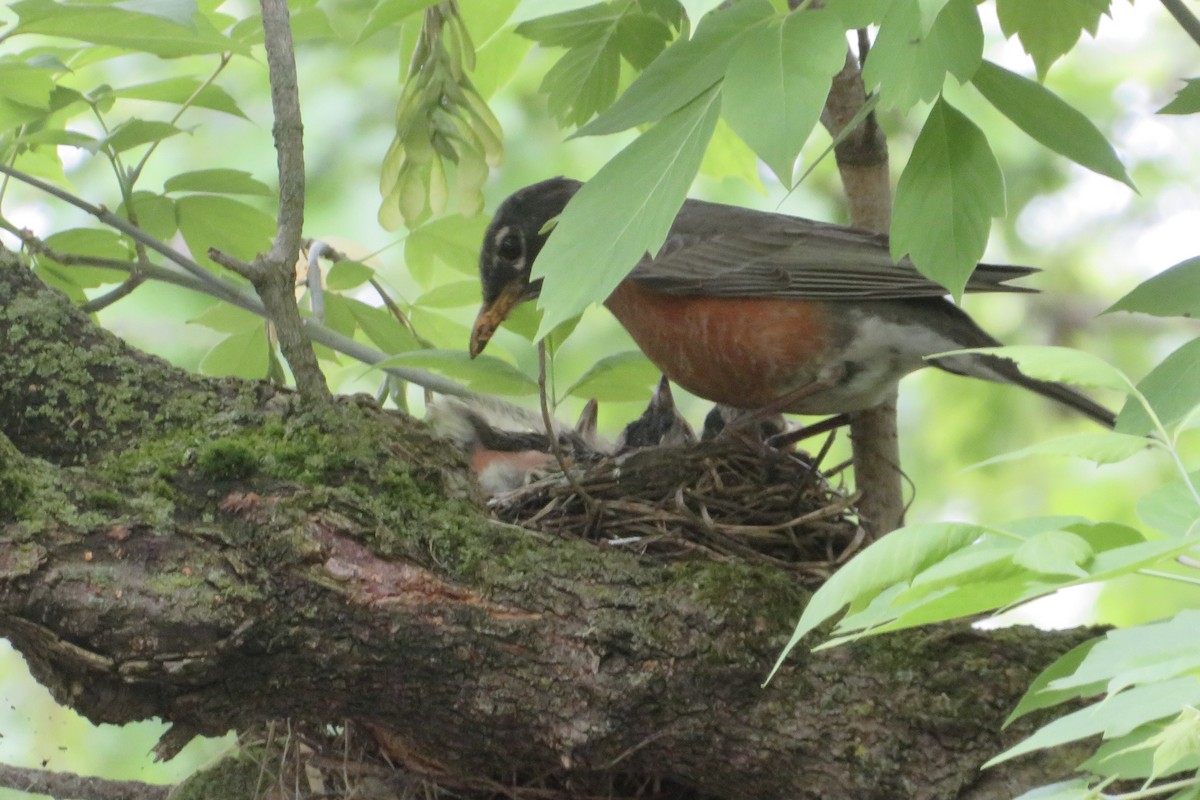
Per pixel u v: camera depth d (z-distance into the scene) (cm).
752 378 679
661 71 378
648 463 602
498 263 718
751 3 378
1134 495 1214
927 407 1303
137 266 575
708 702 443
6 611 387
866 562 281
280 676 424
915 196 423
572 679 439
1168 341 1399
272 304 511
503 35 655
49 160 655
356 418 477
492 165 635
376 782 513
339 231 1202
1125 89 1370
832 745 438
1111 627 461
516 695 438
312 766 523
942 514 1278
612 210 357
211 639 402
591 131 380
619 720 442
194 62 1098
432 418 737
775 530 577
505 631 435
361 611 421
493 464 697
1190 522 293
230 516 424
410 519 445
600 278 350
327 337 620
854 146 666
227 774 537
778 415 714
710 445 612
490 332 719
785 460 624
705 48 373
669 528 565
